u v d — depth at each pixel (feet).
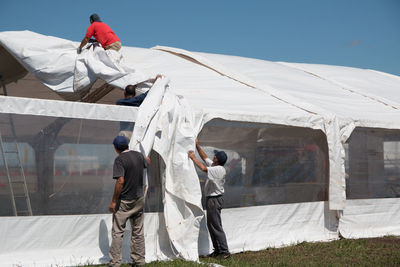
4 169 19.21
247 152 25.46
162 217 22.39
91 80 25.27
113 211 19.17
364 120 29.63
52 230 19.93
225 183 24.59
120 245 19.10
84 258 20.33
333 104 32.99
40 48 25.48
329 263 21.56
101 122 21.29
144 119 21.44
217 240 22.25
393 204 31.37
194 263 20.29
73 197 20.51
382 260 22.36
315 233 27.84
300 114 27.12
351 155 29.84
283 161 26.86
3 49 27.96
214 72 36.47
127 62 34.94
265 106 28.07
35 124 19.90
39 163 19.89
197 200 21.67
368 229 30.07
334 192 27.84
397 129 31.30
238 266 20.38
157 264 20.20
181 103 22.99
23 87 34.17
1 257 18.80
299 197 27.35
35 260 19.33
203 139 24.04
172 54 41.27
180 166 21.86
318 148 28.35
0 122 19.25
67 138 20.54
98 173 21.12
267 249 25.05
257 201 25.68
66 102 20.54
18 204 19.35
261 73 39.45
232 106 26.05
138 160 19.39
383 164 31.17
